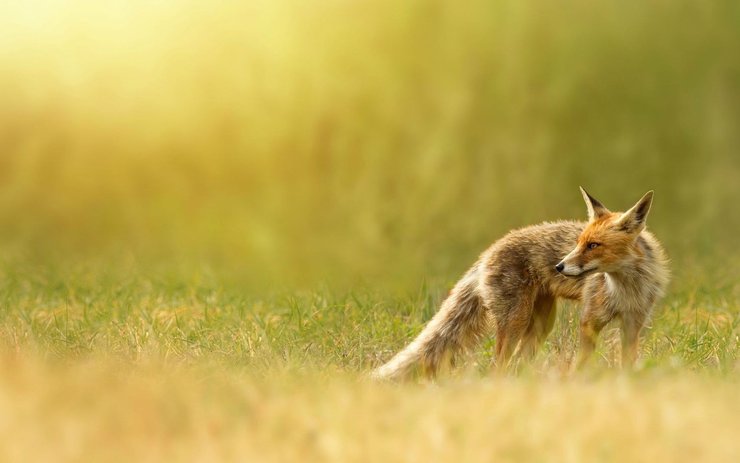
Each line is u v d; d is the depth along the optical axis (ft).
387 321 58.08
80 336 51.42
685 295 65.82
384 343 54.24
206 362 43.96
